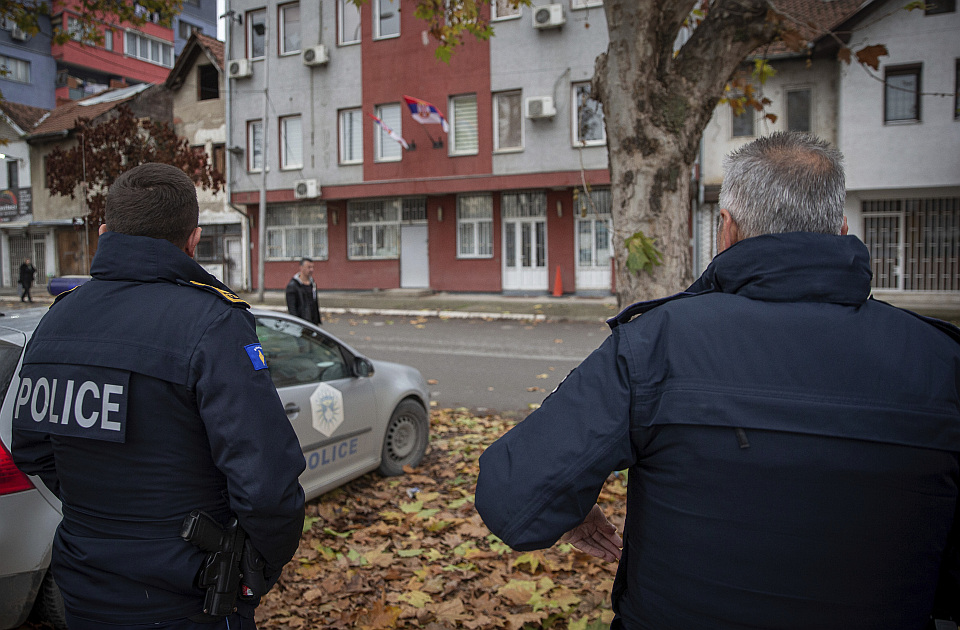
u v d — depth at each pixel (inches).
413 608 119.5
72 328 64.3
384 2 794.8
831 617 44.8
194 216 70.2
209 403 59.9
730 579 45.8
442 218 807.7
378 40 795.4
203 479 62.7
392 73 791.1
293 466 63.3
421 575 133.1
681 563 47.4
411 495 178.1
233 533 63.4
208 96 959.0
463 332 523.2
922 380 45.8
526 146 734.5
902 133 647.8
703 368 47.7
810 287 48.4
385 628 113.1
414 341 476.7
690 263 178.2
